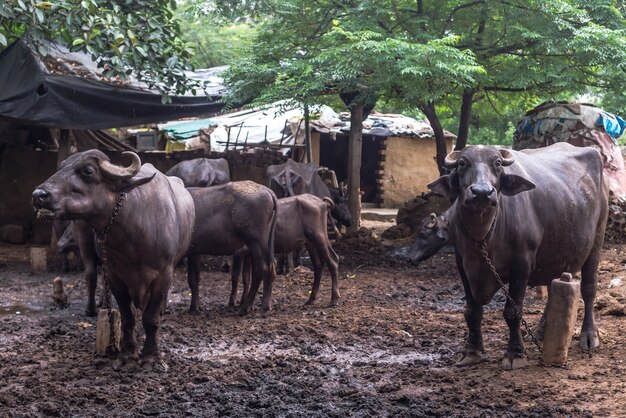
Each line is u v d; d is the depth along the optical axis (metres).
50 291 14.00
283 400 7.35
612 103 21.69
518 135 18.23
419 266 16.58
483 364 8.41
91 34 13.78
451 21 17.42
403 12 17.14
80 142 21.02
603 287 12.66
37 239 20.84
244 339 10.03
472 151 7.68
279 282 14.80
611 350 8.83
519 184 7.70
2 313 12.03
